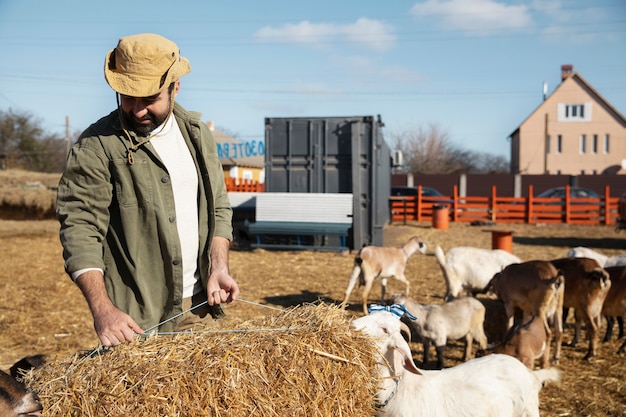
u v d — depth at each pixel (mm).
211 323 3398
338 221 15992
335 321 3059
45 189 30812
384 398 3936
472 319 7543
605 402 6305
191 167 3219
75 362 2680
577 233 23203
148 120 3008
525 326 6789
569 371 7406
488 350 6785
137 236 3094
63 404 2436
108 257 3135
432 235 21656
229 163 34562
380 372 3801
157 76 2887
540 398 6434
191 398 2512
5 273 13227
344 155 16250
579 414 6008
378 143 17250
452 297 9641
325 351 2893
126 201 3047
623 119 59125
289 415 2693
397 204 28234
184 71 3080
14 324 8945
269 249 16703
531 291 7887
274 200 16281
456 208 27688
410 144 69438
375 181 16172
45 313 9672
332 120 16250
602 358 7938
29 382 2611
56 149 58656
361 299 11023
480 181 44312
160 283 3162
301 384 2760
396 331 3836
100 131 3031
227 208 3441
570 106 59844
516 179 40625
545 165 54750
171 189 3135
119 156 3006
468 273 9594
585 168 59906
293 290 11609
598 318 8062
